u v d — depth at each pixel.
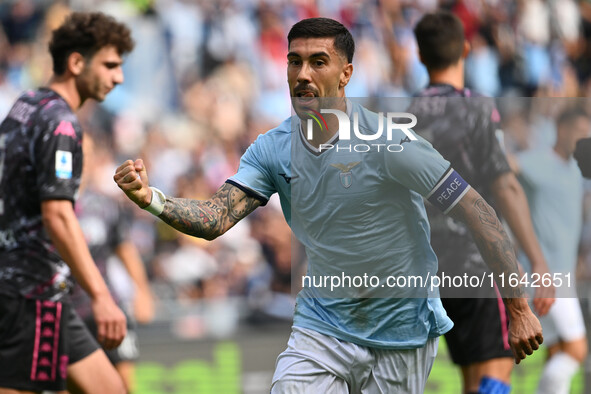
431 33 15.39
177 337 26.48
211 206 10.65
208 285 33.22
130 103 37.66
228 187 10.88
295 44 10.49
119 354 18.77
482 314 14.60
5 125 13.82
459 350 14.80
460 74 15.80
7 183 13.57
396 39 42.88
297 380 10.92
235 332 28.00
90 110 36.28
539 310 12.44
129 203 33.22
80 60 14.48
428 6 44.19
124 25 14.80
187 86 39.12
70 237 13.38
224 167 37.97
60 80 14.57
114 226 19.88
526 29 46.00
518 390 20.14
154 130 37.22
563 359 17.97
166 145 37.06
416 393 11.31
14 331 13.46
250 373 24.16
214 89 39.44
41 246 13.64
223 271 33.69
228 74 39.97
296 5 42.06
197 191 36.56
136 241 32.75
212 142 38.28
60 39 14.41
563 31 47.12
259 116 40.09
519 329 10.27
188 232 10.44
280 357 11.36
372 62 41.88
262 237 34.88
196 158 37.38
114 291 19.17
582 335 18.02
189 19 39.72
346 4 42.50
